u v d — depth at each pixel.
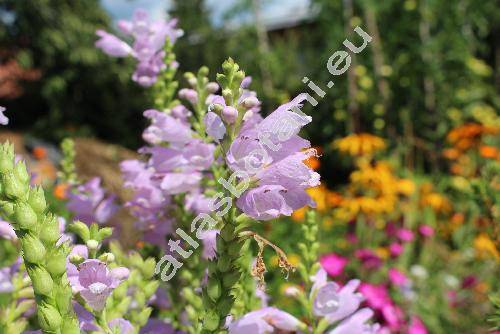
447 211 6.32
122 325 1.23
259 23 11.31
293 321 1.45
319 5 10.26
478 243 4.62
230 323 1.35
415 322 3.28
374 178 6.24
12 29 16.55
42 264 0.87
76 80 16.78
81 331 1.11
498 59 10.66
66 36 16.48
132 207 1.85
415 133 9.53
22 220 0.86
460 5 9.66
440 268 5.46
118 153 6.70
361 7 9.77
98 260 1.11
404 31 9.63
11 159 0.88
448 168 8.85
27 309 1.46
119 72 16.19
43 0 16.20
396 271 4.07
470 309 4.50
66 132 16.27
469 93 9.40
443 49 9.58
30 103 17.55
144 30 2.08
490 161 2.50
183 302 1.66
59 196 3.20
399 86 9.60
